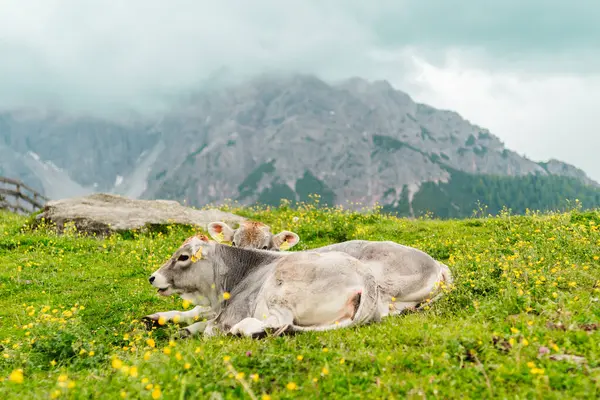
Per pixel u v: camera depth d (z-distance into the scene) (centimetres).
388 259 399
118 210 829
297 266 348
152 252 673
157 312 435
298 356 270
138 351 327
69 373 296
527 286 388
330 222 793
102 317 461
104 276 585
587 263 461
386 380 251
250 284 393
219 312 399
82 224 794
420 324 328
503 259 469
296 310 338
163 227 805
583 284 407
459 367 257
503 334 292
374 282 356
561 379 243
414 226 771
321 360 275
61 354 337
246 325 328
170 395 244
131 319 447
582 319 308
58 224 798
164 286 398
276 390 249
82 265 629
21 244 704
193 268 399
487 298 383
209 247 404
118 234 775
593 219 658
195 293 404
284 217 865
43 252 666
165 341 378
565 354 268
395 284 390
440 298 398
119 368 272
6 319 452
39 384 284
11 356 338
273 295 346
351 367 264
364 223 819
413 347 287
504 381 246
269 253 413
